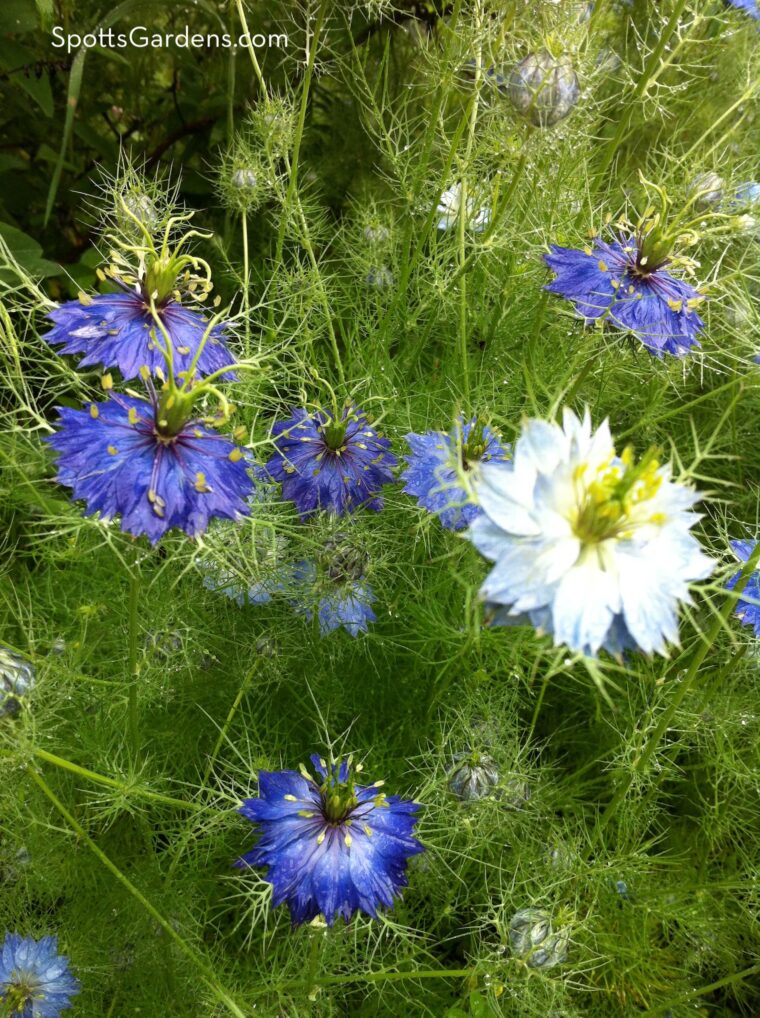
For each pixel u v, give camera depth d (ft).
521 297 1.18
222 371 0.67
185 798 0.99
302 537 0.94
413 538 1.05
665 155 1.18
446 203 1.20
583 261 0.91
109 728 0.95
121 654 0.99
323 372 1.25
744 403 1.18
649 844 0.95
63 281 1.28
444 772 0.91
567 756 1.13
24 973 0.81
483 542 0.59
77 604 1.02
